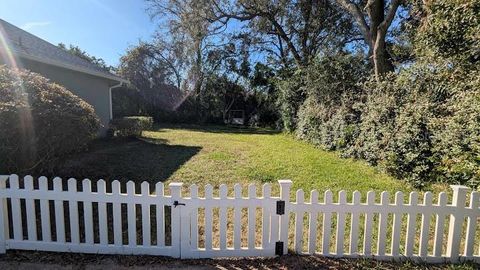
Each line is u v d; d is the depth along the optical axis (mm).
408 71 6266
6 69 4418
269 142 10773
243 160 7195
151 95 21016
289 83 12742
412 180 5094
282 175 5754
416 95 5785
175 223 2689
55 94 4570
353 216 2709
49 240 2785
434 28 5301
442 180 4809
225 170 6145
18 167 4012
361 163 6793
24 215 3715
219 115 21656
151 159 7191
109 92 11578
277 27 16453
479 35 4441
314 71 10047
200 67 21328
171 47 21438
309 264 2652
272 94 17672
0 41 6750
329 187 5000
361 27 9938
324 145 8992
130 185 2668
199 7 15352
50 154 4379
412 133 5215
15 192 2730
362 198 4531
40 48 8484
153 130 15266
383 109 6172
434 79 5609
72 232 2760
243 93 21656
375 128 6441
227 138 12016
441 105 5094
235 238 2727
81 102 4992
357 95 7961
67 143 4453
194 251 2719
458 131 4387
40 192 2723
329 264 2658
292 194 4684
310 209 2713
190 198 2672
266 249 2740
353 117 7715
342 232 2729
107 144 9609
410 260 2715
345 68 9320
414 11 7180
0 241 2760
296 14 16391
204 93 21500
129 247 2736
